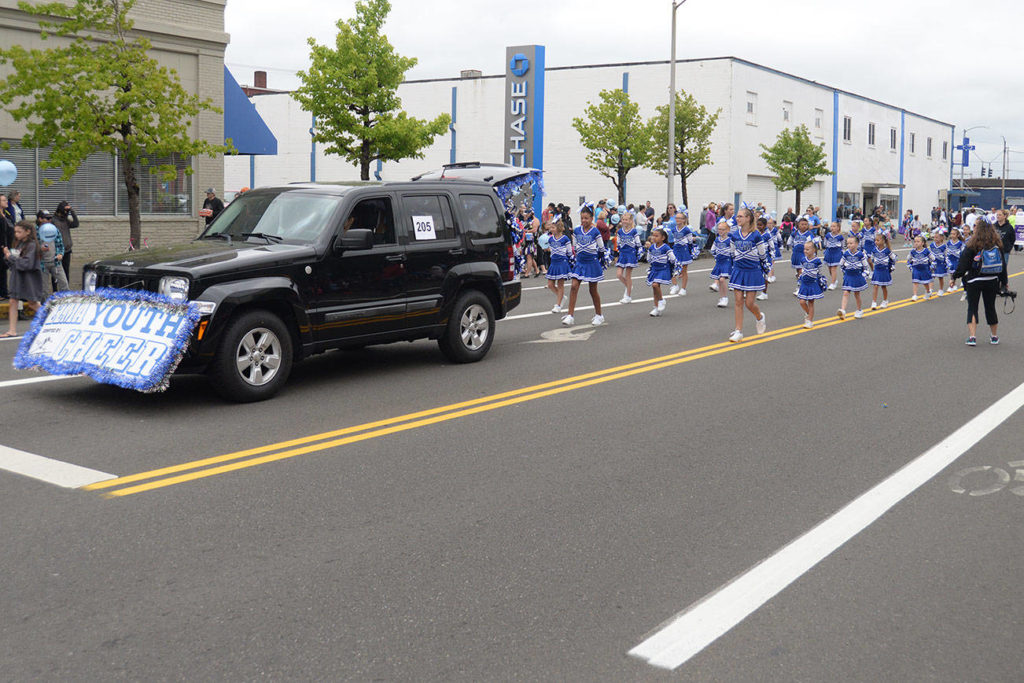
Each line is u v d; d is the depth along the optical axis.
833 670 3.92
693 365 11.31
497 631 4.23
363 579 4.77
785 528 5.62
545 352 12.10
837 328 15.16
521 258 24.09
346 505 5.89
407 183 10.48
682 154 41.41
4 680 3.74
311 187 10.03
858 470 6.89
